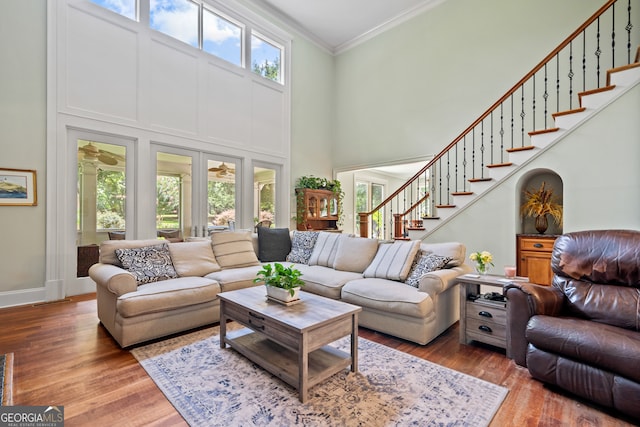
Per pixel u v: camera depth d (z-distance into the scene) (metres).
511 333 2.13
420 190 10.21
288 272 2.26
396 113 6.18
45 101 3.59
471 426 1.53
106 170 4.07
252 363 2.18
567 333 1.76
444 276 2.60
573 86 4.35
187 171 4.86
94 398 1.76
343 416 1.60
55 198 3.66
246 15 5.52
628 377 1.54
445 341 2.60
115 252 2.95
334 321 1.92
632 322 1.86
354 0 5.59
